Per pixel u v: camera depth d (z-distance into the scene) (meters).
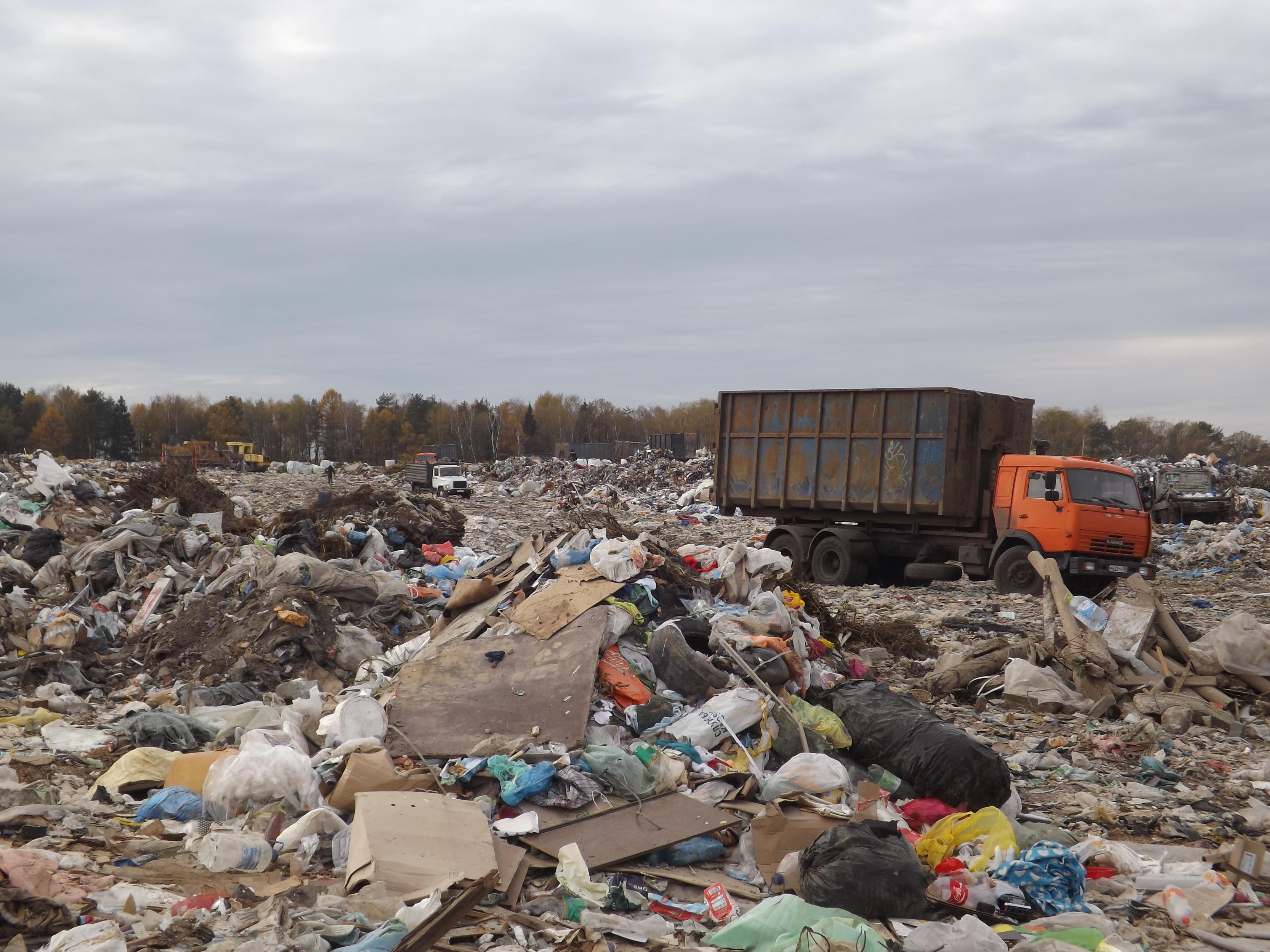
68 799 6.21
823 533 18.69
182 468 18.34
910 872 4.89
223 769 5.99
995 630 13.77
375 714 6.78
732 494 19.97
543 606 7.88
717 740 6.61
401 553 16.73
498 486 50.22
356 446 117.94
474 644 7.69
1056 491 16.52
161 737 7.27
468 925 4.55
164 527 13.12
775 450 19.19
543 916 4.80
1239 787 7.45
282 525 16.81
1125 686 9.70
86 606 11.45
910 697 7.30
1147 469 39.31
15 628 10.29
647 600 8.11
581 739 6.39
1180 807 7.04
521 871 5.15
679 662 7.23
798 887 5.11
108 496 16.64
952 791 6.22
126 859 5.10
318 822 5.50
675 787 6.08
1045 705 9.45
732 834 5.75
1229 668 9.90
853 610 13.52
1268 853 5.97
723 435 20.03
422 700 7.12
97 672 9.95
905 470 17.39
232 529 15.90
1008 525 16.98
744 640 7.57
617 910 4.93
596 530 10.20
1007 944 4.59
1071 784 7.52
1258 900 5.36
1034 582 16.73
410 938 3.97
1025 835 5.91
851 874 4.83
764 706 6.87
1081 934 4.55
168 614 11.33
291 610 10.31
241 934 4.13
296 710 7.62
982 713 9.55
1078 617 10.15
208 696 8.64
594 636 7.32
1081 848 5.82
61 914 4.18
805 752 6.63
